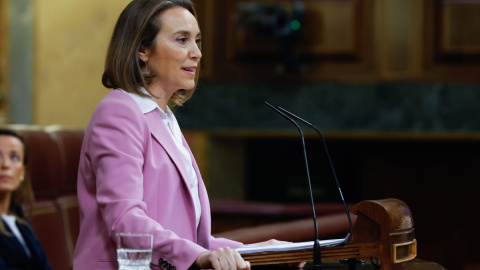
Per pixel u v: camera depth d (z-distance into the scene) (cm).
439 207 2527
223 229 1616
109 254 636
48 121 2466
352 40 2294
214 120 2366
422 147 2519
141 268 536
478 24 2247
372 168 2545
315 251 636
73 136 1535
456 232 2512
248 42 2338
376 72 2294
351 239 655
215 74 2361
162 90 702
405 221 666
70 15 2450
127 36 683
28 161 1350
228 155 2506
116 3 2430
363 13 2284
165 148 664
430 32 2269
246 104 2352
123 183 612
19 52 2473
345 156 2559
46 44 2464
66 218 1461
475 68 2258
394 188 2542
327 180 2559
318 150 2559
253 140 2569
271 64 2333
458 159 2509
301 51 2311
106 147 626
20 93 2475
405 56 2281
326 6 2294
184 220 666
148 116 670
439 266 705
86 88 2447
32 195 1341
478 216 2498
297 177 2573
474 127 2266
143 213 606
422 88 2278
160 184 655
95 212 650
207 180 2436
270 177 2578
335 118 2314
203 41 2344
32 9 2459
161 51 684
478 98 2261
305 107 2327
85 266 641
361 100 2302
